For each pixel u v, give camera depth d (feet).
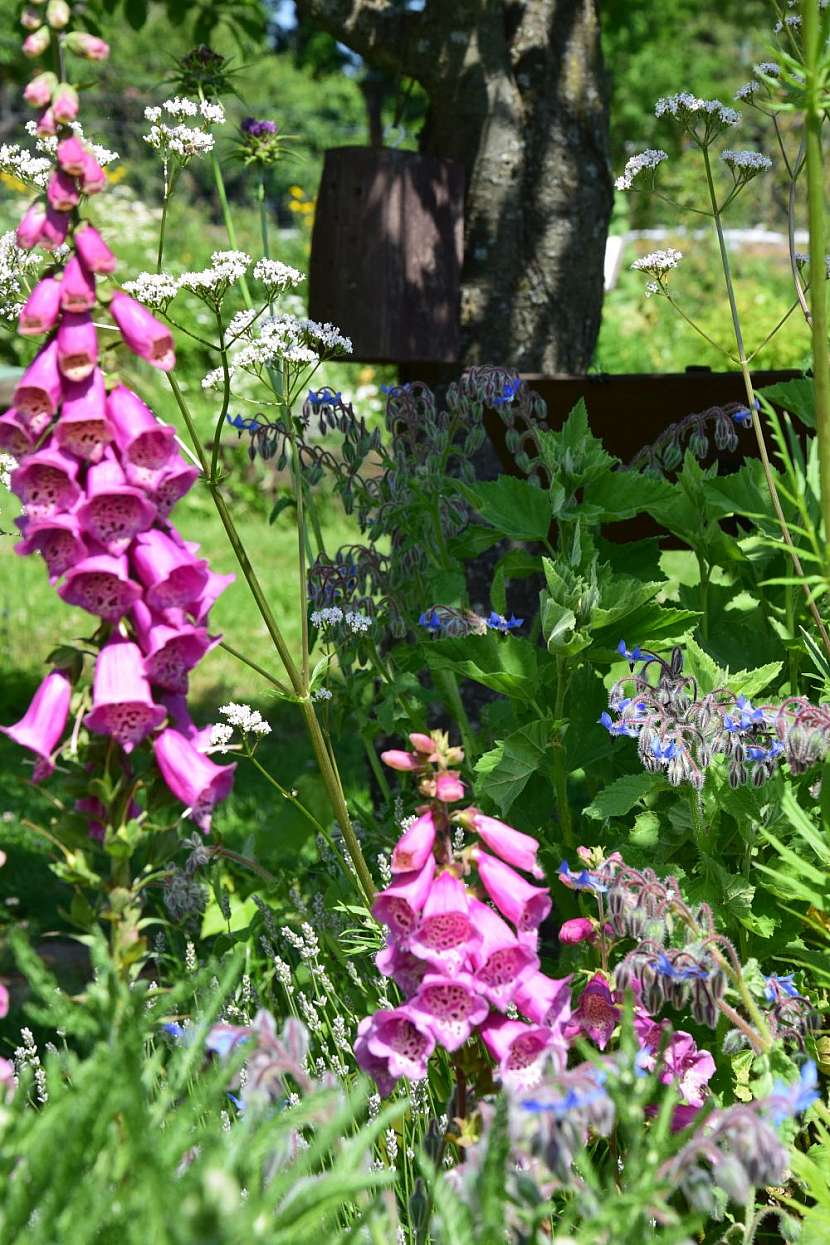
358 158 14.35
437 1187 5.82
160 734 6.64
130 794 6.79
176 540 6.88
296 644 29.73
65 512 6.50
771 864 9.47
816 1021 8.68
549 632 9.86
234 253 10.69
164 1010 6.64
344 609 11.96
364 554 12.29
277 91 85.05
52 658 6.75
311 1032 11.41
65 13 6.40
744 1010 8.47
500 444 13.62
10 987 14.05
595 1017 8.21
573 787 15.67
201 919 13.65
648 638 10.52
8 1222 5.27
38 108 6.48
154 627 6.56
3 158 10.14
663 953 7.38
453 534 12.25
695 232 56.08
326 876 12.77
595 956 9.59
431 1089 9.77
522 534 11.12
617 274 47.34
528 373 15.52
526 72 15.51
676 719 8.67
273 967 11.80
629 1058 6.18
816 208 7.89
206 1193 4.74
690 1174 5.85
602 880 7.99
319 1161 8.41
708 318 47.62
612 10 30.73
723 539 11.34
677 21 73.51
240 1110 7.38
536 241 15.48
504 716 11.68
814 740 8.11
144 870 6.98
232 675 27.81
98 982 6.71
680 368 45.68
